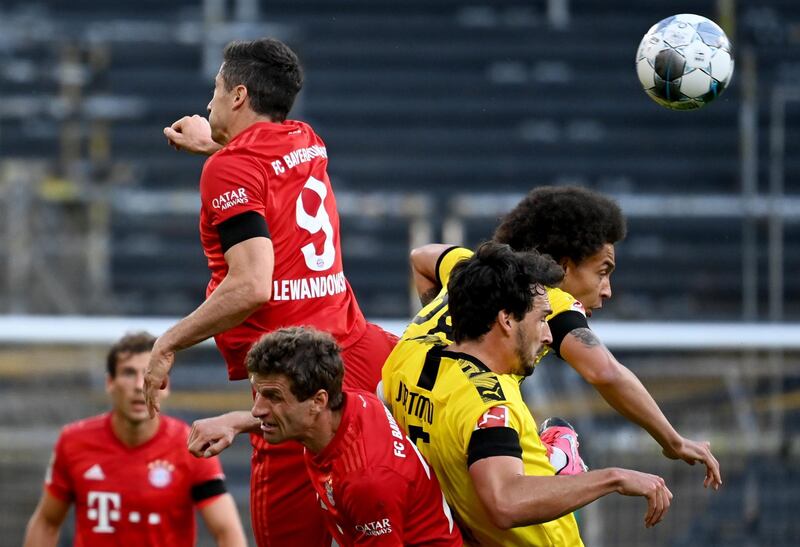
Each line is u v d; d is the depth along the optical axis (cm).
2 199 4512
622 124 5797
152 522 2166
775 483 2836
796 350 2869
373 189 5506
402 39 6144
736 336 2869
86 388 3106
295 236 1399
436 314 1422
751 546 2814
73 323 2934
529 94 5894
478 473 1227
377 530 1241
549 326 1371
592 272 1430
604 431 2906
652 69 1489
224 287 1316
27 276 4378
